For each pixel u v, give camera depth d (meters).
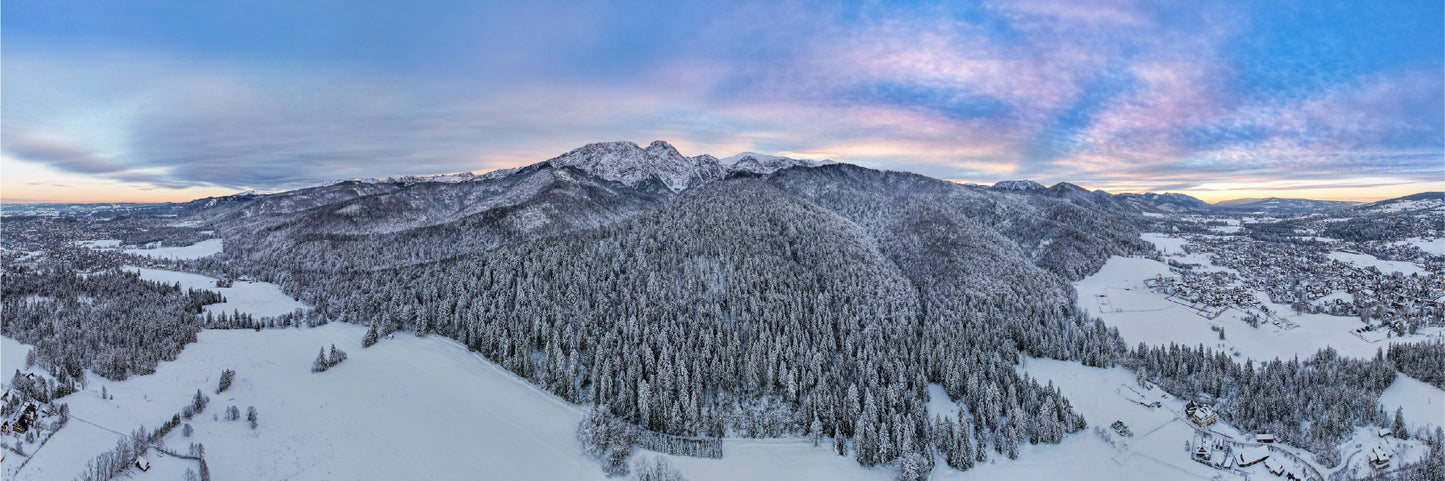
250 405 151.00
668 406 149.50
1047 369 188.50
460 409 154.25
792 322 188.38
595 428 140.75
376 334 197.12
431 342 197.75
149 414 144.75
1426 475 122.00
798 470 135.88
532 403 160.50
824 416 149.38
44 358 166.88
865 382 162.88
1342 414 143.38
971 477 132.00
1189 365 180.88
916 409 147.88
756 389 163.00
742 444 146.38
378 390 162.12
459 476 127.31
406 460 130.88
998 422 146.50
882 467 135.75
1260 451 136.88
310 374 172.00
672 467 132.62
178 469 122.38
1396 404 155.75
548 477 130.50
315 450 132.00
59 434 131.00
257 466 125.00
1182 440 145.12
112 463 118.38
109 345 180.75
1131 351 194.38
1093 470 134.50
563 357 171.50
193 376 167.88
